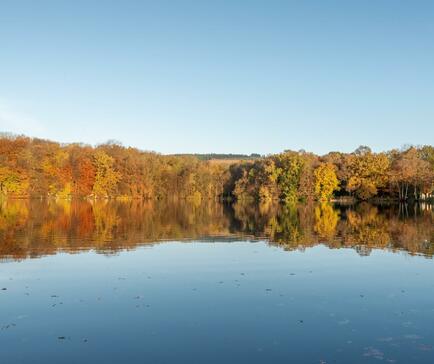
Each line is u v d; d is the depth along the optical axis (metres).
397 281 22.72
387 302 18.98
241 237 40.12
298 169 118.56
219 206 101.38
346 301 19.12
